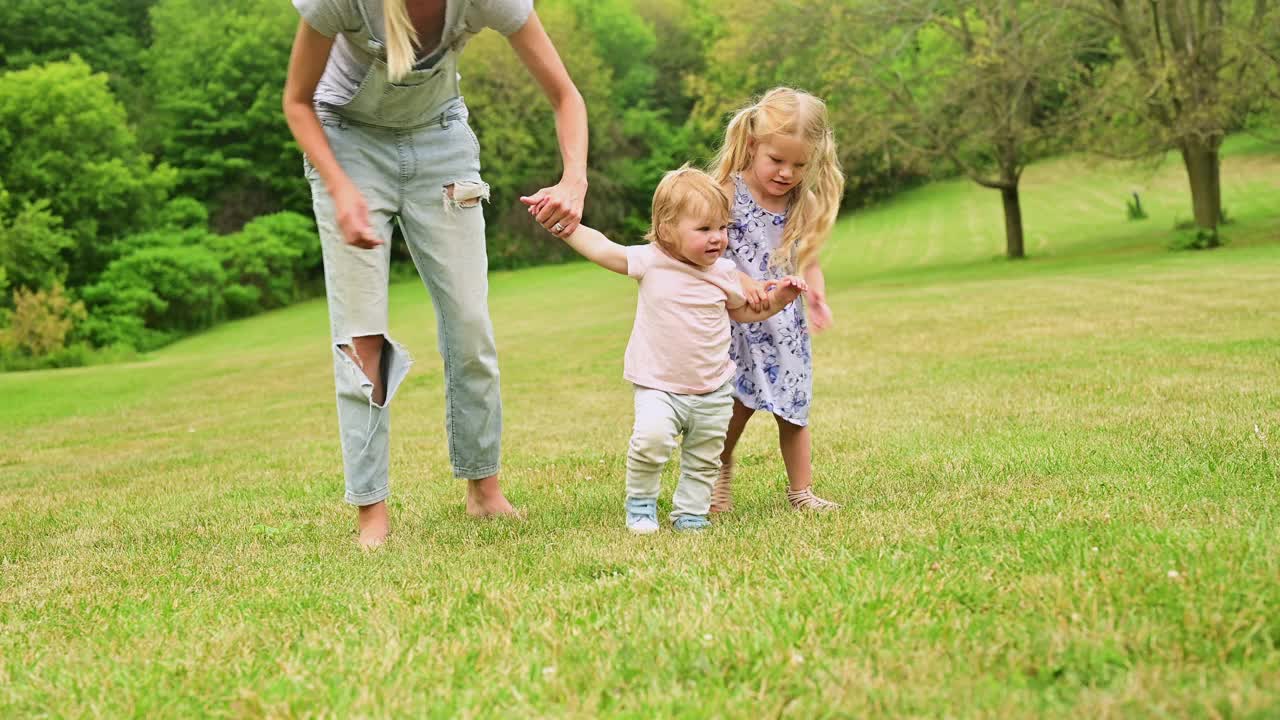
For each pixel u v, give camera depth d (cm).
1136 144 2412
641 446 341
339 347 352
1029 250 2909
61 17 4603
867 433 525
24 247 3406
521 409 793
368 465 357
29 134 3759
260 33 4625
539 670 202
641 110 5450
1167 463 378
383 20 313
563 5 5188
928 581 241
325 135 338
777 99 360
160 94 4669
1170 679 177
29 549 389
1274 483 330
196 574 321
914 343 1049
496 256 4856
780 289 346
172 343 3572
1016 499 338
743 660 200
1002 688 178
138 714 195
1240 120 2328
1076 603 216
